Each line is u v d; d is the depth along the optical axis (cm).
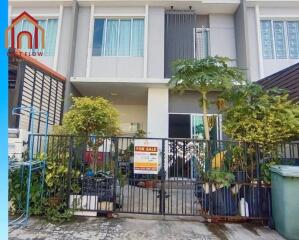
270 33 983
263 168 489
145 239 395
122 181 512
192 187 521
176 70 577
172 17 998
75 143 506
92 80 898
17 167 480
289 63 951
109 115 645
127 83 906
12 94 662
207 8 994
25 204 483
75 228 431
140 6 982
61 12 988
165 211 517
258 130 496
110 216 489
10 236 393
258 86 558
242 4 942
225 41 1005
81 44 969
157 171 500
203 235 416
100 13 989
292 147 514
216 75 536
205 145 509
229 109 541
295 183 404
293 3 962
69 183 491
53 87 827
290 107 530
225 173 484
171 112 945
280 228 420
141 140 507
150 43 949
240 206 480
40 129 717
